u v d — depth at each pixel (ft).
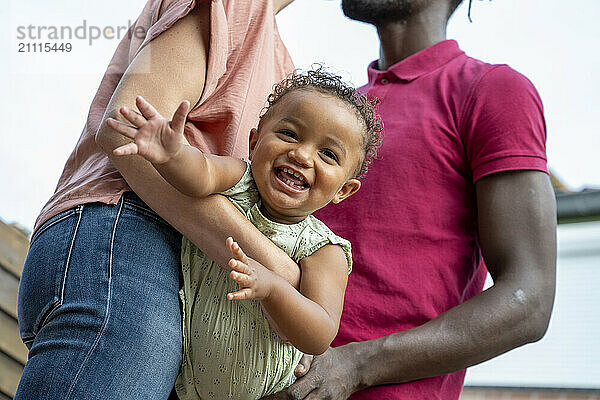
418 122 5.73
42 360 3.84
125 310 3.96
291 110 4.25
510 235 5.34
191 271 4.29
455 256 5.51
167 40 4.46
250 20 4.97
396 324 5.26
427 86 6.01
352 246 5.45
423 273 5.38
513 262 5.27
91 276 4.01
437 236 5.47
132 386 3.88
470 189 5.69
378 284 5.32
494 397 12.99
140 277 4.08
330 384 4.66
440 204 5.54
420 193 5.53
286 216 4.26
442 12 6.64
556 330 12.80
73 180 4.45
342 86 4.42
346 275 4.34
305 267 4.25
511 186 5.43
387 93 6.08
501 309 5.10
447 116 5.74
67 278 4.03
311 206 4.19
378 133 4.58
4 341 8.39
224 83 4.75
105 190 4.24
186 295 4.24
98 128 4.42
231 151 4.56
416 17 6.51
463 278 5.58
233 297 3.63
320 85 4.39
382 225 5.46
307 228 4.31
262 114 4.78
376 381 4.93
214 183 4.05
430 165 5.59
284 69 5.57
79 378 3.77
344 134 4.23
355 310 5.28
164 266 4.19
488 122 5.59
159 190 4.08
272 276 3.79
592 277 12.64
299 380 4.50
